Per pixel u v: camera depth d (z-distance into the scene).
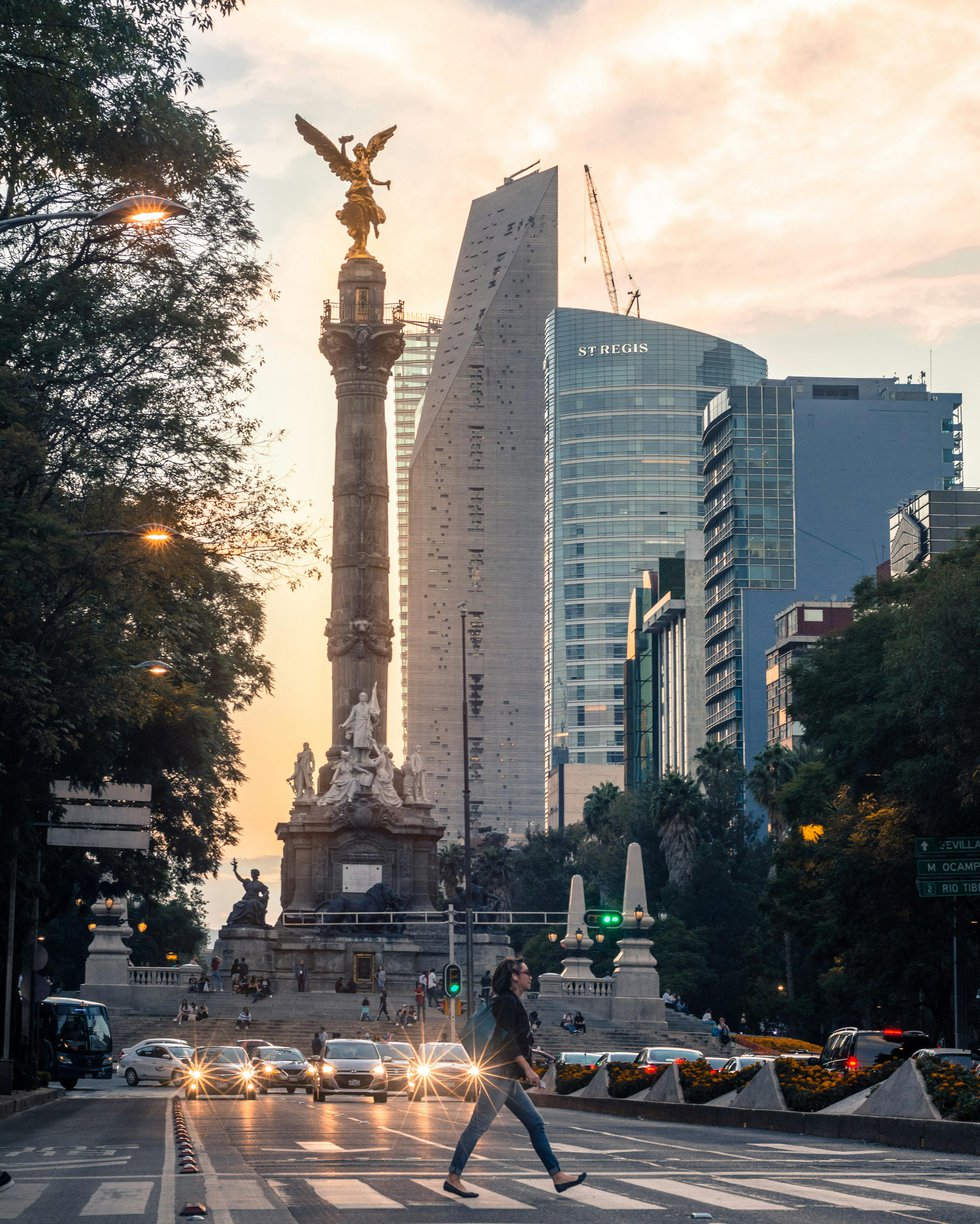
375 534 153.75
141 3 45.62
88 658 50.12
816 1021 145.38
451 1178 22.25
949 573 65.88
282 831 150.38
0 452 44.22
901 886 75.19
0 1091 58.59
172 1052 89.50
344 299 157.62
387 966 140.25
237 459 51.38
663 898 177.75
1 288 47.19
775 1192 22.47
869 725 73.44
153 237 50.81
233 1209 20.69
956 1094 33.44
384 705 153.00
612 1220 19.06
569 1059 74.88
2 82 43.31
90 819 58.12
